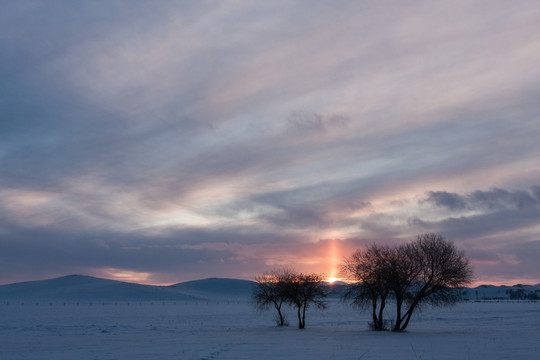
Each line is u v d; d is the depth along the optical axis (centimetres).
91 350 2906
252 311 10694
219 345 3114
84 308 12331
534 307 13612
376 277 4822
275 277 5981
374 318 4991
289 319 7612
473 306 14662
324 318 7844
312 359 2323
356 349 2811
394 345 3055
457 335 4047
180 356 2481
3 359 2484
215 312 10281
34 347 3200
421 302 4847
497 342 3266
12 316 8194
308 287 5675
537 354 2492
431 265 4625
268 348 2884
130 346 3148
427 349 2788
